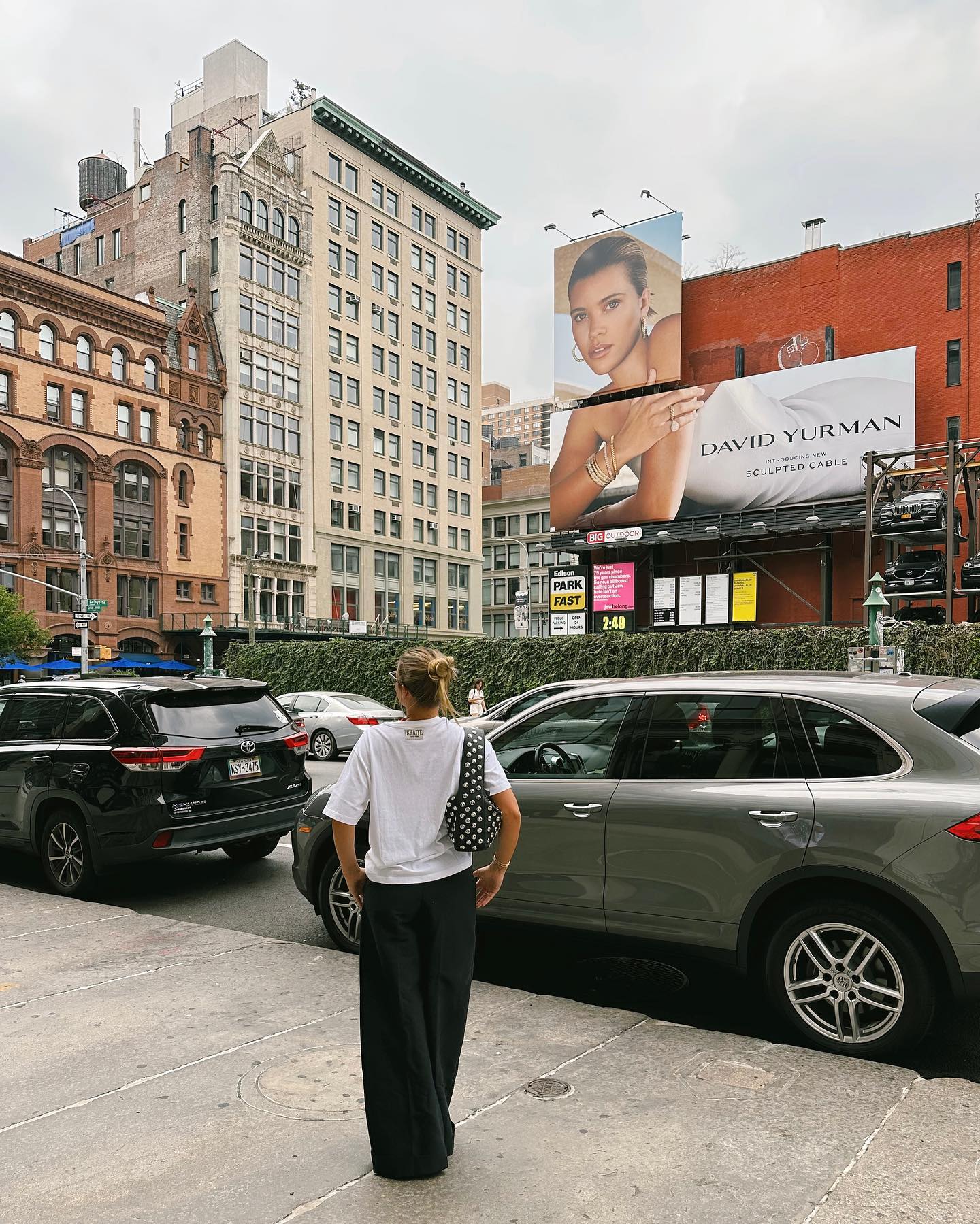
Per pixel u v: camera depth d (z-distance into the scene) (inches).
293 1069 142.6
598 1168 111.5
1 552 1628.9
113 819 266.8
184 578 1957.4
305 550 2257.6
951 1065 150.2
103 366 1828.2
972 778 148.2
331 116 2320.4
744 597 1203.2
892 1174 110.0
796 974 157.2
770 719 169.0
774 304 1274.6
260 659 1194.0
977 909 140.1
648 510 1284.4
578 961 210.8
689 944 166.4
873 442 1107.9
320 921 250.5
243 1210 103.9
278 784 297.1
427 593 2667.3
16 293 1675.7
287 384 2234.3
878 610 660.1
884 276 1195.3
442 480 2746.1
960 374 1135.6
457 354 2842.0
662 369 1323.8
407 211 2635.3
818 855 152.4
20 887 295.6
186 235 2155.5
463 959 110.6
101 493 1803.6
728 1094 132.5
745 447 1202.6
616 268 1370.6
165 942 220.1
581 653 948.0
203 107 2479.1
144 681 292.0
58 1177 112.0
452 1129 113.0
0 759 298.0
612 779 180.5
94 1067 145.1
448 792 108.0
